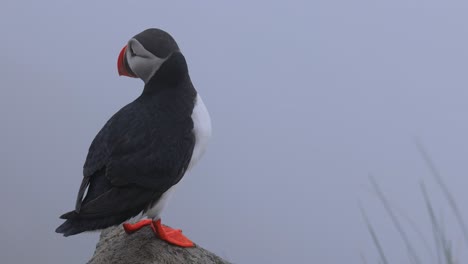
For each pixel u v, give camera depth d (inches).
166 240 241.8
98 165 216.8
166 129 223.1
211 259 244.4
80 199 210.1
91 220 209.2
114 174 212.8
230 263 248.1
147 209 226.4
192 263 237.9
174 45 237.9
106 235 255.8
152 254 236.1
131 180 213.9
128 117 224.5
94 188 216.1
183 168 227.0
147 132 220.5
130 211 217.8
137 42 234.1
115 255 237.9
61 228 207.3
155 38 235.3
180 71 235.1
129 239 245.8
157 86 234.7
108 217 211.8
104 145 219.1
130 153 216.2
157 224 239.3
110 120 227.6
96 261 238.2
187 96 234.8
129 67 240.7
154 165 217.2
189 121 229.5
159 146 219.6
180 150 223.9
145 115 225.0
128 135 218.7
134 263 232.8
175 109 229.1
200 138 232.7
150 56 232.7
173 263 234.8
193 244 246.8
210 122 240.2
